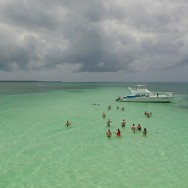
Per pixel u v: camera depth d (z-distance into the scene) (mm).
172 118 35812
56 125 30234
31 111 41062
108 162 17984
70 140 23703
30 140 23484
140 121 33406
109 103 54000
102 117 36375
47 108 45156
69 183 14617
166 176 15672
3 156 19000
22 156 19062
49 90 109750
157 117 36656
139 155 19500
